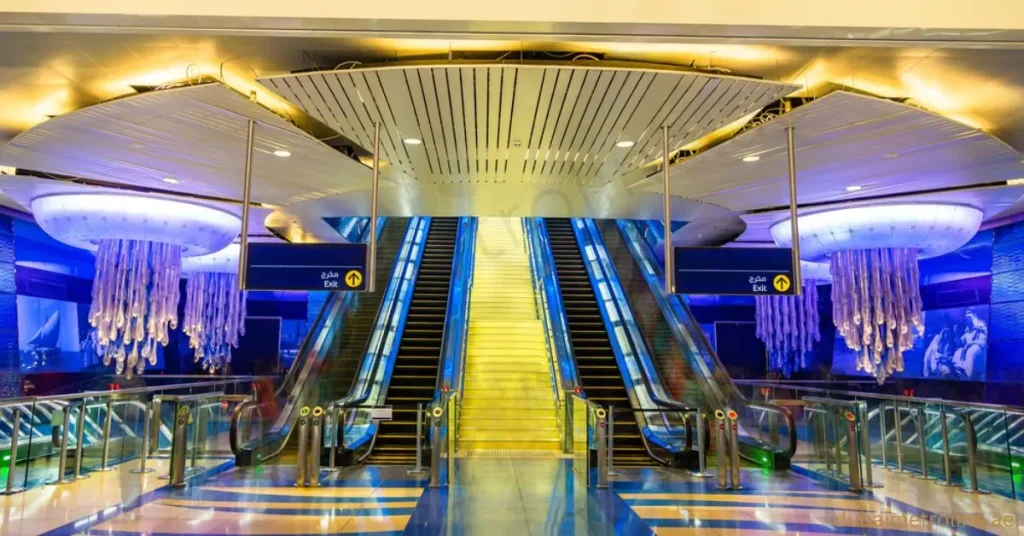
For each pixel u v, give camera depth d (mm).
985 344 11109
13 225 10203
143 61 4930
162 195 8438
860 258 9781
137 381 12406
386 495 6328
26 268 10625
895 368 9656
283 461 8312
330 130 6496
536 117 5676
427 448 7836
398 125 5891
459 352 10328
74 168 7145
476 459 8336
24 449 6504
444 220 17781
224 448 8859
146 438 7660
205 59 4938
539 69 4656
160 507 5801
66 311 11477
